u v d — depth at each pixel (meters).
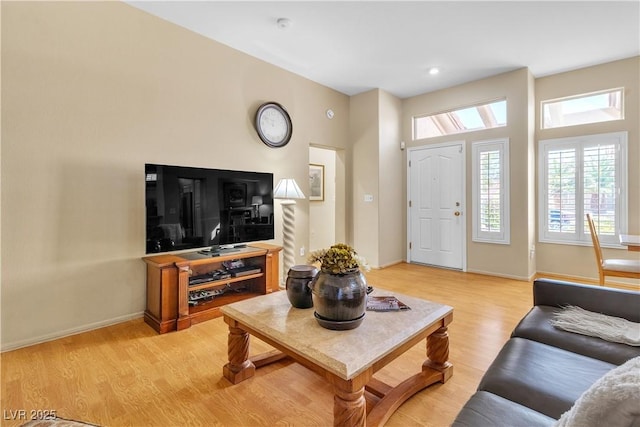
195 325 2.81
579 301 1.83
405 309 1.85
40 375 1.99
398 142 5.28
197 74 3.28
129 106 2.83
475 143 4.57
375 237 4.90
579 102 4.14
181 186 2.93
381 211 4.91
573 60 3.87
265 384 1.91
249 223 3.48
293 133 4.26
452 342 2.43
